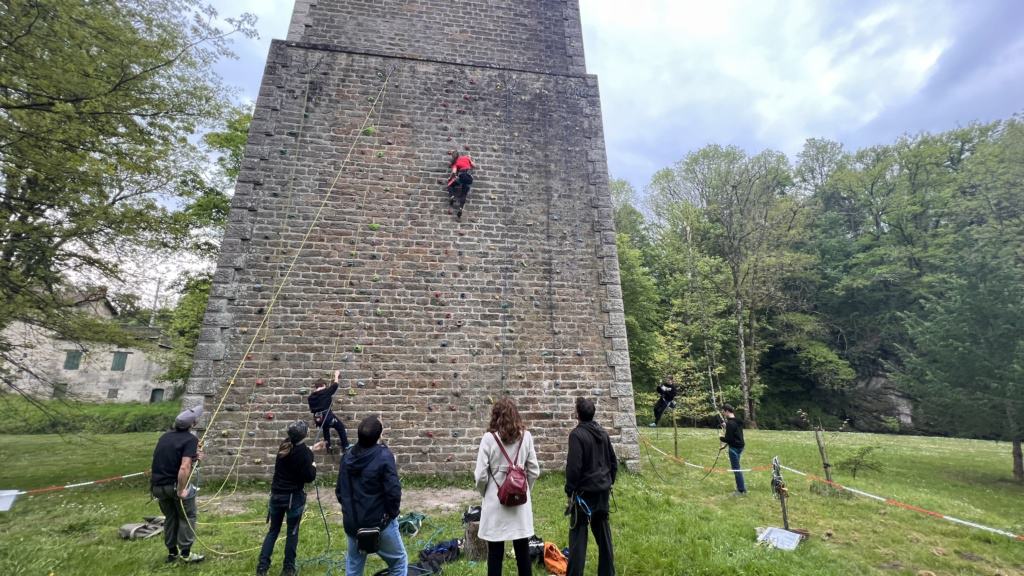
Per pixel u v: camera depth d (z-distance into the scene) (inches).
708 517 264.1
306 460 179.9
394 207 396.8
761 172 1169.4
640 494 295.4
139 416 1013.2
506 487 145.0
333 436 334.0
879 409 1073.5
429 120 426.3
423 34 459.8
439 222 399.5
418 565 180.5
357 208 390.9
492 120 437.7
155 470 188.9
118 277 454.3
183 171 540.1
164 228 445.4
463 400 360.5
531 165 430.9
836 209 1355.8
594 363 386.3
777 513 283.7
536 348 382.0
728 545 213.8
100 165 354.6
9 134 317.7
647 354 986.1
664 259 1205.7
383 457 149.2
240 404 332.2
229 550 208.2
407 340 366.3
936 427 525.3
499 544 146.1
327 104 413.1
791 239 1084.5
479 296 386.9
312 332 355.3
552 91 457.7
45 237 387.5
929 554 225.6
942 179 1112.8
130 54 357.4
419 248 390.0
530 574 144.8
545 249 409.1
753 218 1057.5
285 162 390.9
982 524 269.1
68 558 186.7
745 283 1040.8
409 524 229.1
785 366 1139.3
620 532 229.8
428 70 441.1
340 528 242.5
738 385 1019.9
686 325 1012.5
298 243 373.4
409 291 378.0
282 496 177.8
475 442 352.8
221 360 338.3
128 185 445.7
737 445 330.0
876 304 1141.7
